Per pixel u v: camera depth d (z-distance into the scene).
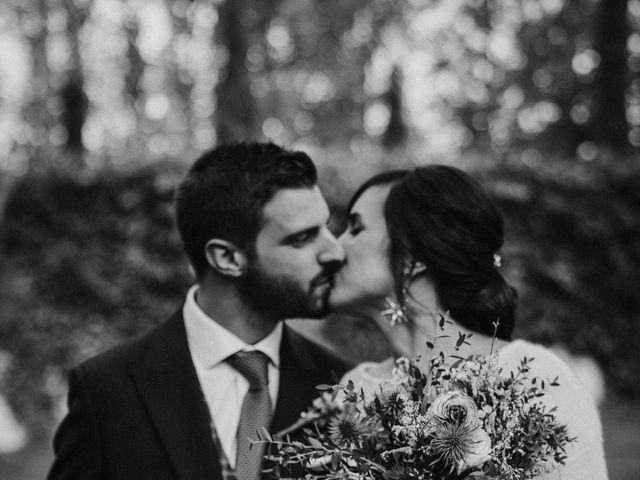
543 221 7.33
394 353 2.16
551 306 7.35
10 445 6.57
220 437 2.09
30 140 9.23
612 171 7.45
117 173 6.96
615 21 9.55
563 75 11.84
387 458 1.74
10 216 6.97
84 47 9.41
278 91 12.34
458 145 13.62
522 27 11.75
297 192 2.09
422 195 2.04
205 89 10.74
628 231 7.45
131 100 10.41
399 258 2.04
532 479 1.73
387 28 11.75
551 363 1.92
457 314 2.04
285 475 2.00
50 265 6.99
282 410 2.12
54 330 6.99
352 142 13.61
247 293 2.11
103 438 2.05
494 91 12.54
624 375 7.50
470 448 1.63
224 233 2.10
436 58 12.41
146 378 2.11
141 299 6.98
